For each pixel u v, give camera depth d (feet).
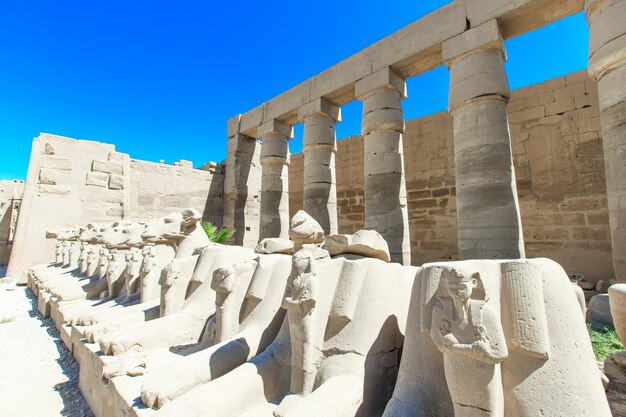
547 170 27.50
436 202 33.63
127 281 17.46
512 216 18.38
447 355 5.22
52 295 20.40
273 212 35.45
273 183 35.99
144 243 18.49
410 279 9.29
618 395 8.02
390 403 6.06
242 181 42.91
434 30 23.11
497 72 20.08
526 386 5.06
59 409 10.27
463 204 19.63
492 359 4.74
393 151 25.55
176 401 7.06
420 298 6.42
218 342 10.19
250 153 43.98
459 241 19.80
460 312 5.06
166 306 12.76
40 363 13.56
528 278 5.45
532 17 20.43
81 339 11.94
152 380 7.86
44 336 16.79
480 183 19.07
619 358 9.66
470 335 4.92
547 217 27.27
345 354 7.57
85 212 35.78
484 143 19.33
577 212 26.02
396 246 24.08
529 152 28.40
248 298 10.79
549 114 27.71
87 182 36.27
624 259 13.75
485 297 5.10
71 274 25.44
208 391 7.29
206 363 8.50
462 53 21.27
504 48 20.97
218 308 10.42
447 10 22.63
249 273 11.37
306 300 7.76
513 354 5.26
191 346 11.48
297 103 33.12
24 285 31.17
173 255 17.89
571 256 26.00
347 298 8.13
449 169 32.99
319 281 8.73
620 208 13.99
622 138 14.14
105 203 36.96
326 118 31.55
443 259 32.65
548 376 5.00
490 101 19.86
